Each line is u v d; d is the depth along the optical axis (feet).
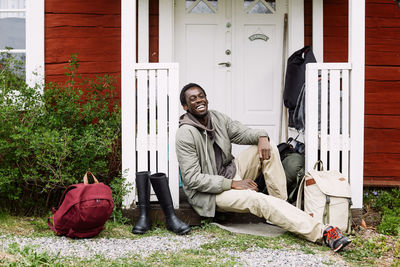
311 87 12.87
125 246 10.45
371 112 16.29
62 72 15.94
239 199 11.51
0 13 16.14
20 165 14.01
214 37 16.96
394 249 10.81
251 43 17.03
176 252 10.05
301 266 9.18
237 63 16.99
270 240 11.05
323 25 16.31
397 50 16.29
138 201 12.09
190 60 16.92
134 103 12.85
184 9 16.85
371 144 16.29
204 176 11.74
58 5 15.93
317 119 12.89
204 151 12.19
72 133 14.10
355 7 12.76
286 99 15.42
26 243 10.34
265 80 17.06
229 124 12.92
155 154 12.87
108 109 15.58
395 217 12.82
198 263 9.23
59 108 14.46
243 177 12.84
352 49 12.80
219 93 17.02
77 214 10.61
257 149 12.62
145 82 12.85
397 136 16.33
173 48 16.48
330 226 10.68
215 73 16.98
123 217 12.67
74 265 8.92
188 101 12.19
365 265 9.47
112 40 16.06
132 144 12.81
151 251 10.11
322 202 11.57
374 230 12.71
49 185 13.85
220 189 11.68
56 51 15.93
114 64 16.03
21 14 16.17
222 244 10.62
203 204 11.94
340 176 12.00
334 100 12.90
